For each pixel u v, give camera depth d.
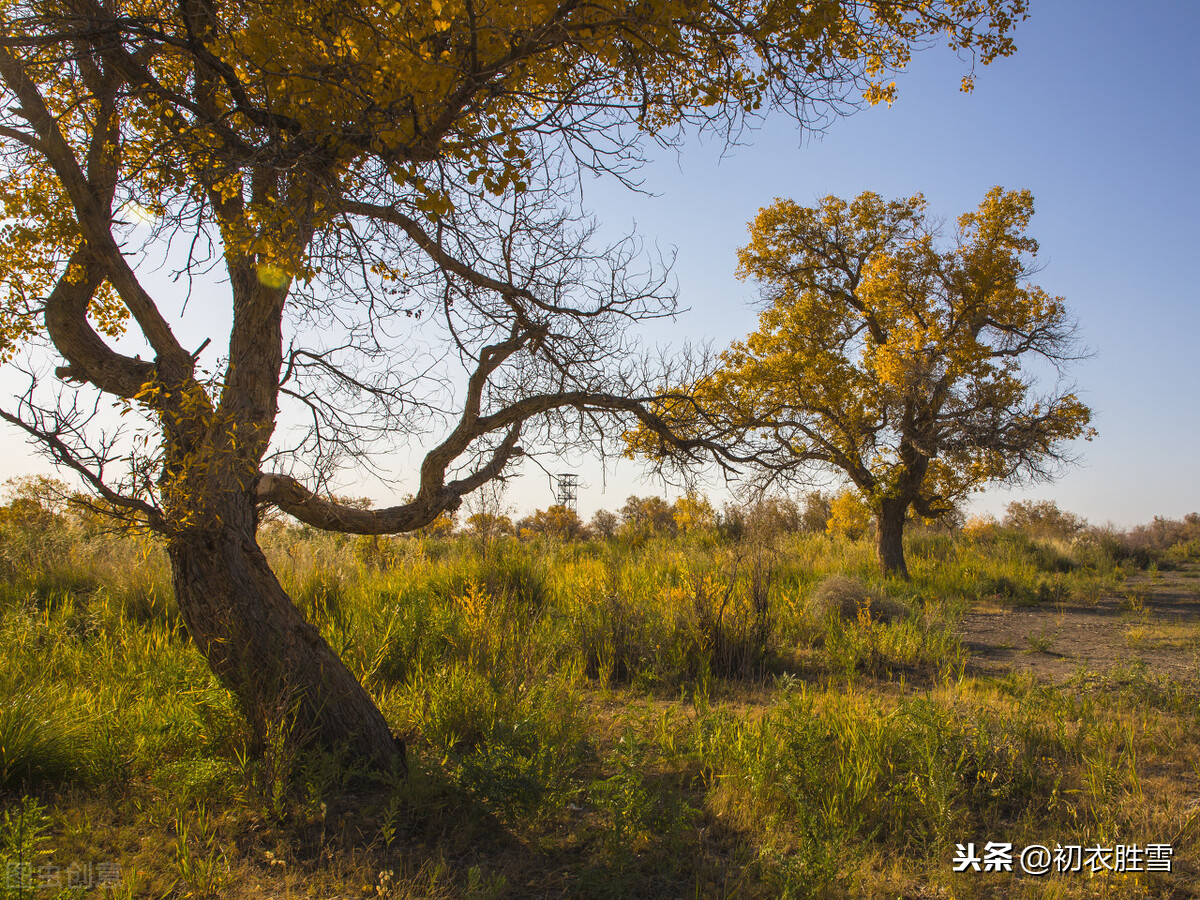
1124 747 5.32
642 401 5.47
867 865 3.69
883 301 17.12
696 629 8.47
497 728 4.96
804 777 4.39
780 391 15.60
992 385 16.30
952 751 4.66
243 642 4.48
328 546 12.59
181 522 4.11
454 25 3.41
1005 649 9.84
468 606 8.27
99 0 3.98
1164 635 10.79
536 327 4.72
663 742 5.32
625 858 3.57
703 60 4.14
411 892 3.31
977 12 5.35
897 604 11.05
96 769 4.34
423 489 5.18
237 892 3.31
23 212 4.87
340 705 4.74
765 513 14.05
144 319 4.46
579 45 3.85
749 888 3.46
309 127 3.68
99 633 7.48
